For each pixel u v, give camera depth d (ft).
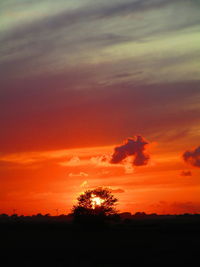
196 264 202.39
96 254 241.96
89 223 437.58
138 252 250.16
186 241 322.96
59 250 264.11
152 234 404.77
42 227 529.04
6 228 522.88
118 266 197.57
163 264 203.10
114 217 444.96
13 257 230.89
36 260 217.97
